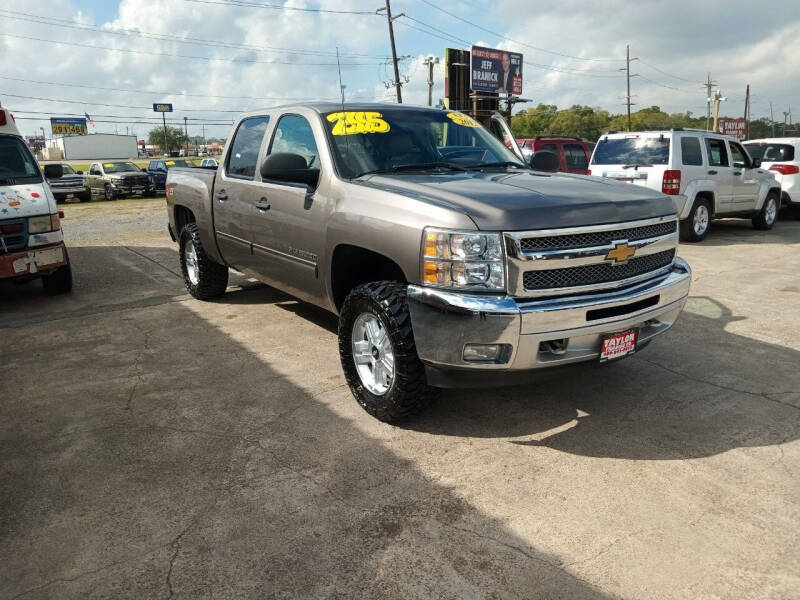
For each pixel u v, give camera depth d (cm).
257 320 587
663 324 370
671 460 322
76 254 1011
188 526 273
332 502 289
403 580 239
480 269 305
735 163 1109
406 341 336
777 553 250
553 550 254
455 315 306
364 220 360
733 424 361
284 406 394
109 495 298
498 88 3159
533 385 423
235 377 444
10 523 278
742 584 233
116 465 325
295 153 439
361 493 297
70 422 376
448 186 355
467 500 290
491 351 308
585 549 255
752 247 973
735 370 443
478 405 391
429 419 373
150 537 266
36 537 268
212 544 261
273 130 493
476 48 3019
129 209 1997
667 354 477
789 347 491
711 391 408
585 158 1477
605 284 327
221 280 650
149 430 364
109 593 234
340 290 412
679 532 264
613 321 323
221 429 364
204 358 484
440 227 313
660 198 366
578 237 320
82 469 322
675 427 359
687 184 996
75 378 447
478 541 261
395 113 465
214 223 578
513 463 322
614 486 299
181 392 418
